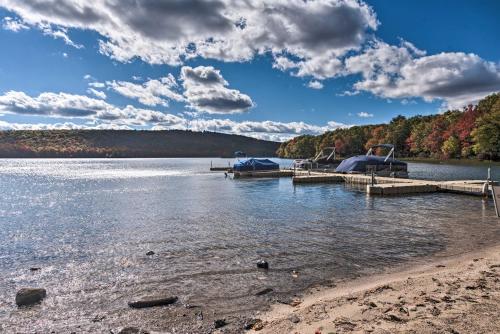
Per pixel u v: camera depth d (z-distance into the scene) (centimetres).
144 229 1802
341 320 668
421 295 797
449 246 1388
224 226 1845
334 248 1370
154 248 1409
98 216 2256
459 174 5762
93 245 1484
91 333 718
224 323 736
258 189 3938
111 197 3328
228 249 1372
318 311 742
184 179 5719
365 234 1619
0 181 5722
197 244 1462
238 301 863
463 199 2936
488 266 1038
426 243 1441
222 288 955
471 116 9925
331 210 2370
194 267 1149
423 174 5788
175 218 2119
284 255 1277
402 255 1263
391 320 657
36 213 2427
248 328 710
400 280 938
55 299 898
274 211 2350
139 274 1088
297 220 1998
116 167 11838
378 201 2839
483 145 8750
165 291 941
